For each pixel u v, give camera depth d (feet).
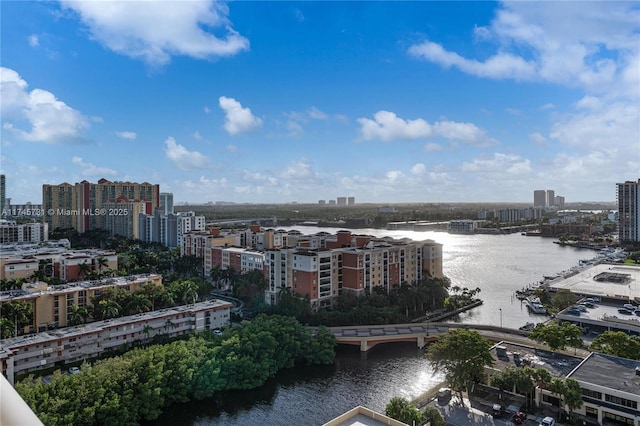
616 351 329.93
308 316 487.20
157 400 301.22
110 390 284.82
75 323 448.65
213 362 338.54
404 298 548.72
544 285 654.94
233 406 322.96
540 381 279.08
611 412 258.78
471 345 299.38
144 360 311.68
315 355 396.78
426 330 459.73
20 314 435.12
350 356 419.95
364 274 561.84
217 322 475.31
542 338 345.72
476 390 310.65
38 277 617.21
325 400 331.77
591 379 278.05
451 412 279.08
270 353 372.58
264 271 589.73
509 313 578.25
